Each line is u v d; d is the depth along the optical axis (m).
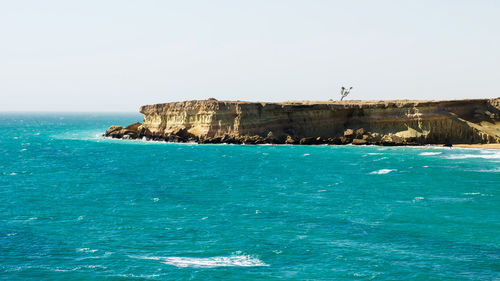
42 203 56.69
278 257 38.25
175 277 34.59
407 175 73.62
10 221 48.44
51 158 103.19
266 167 85.00
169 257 38.34
